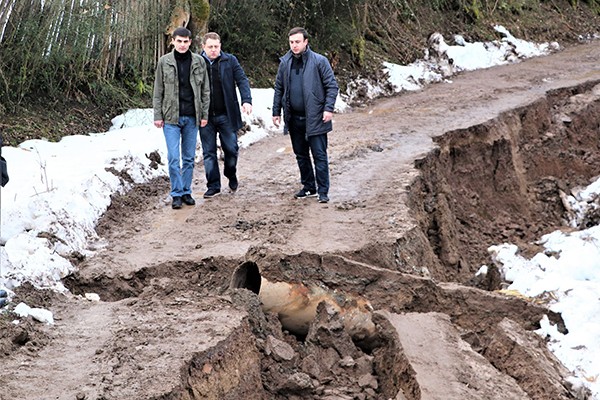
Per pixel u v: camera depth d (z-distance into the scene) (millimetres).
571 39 27875
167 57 9891
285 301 7344
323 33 19156
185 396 5512
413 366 6301
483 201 13992
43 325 6547
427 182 11922
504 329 7305
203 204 10250
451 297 7844
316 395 6438
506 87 19062
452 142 13883
